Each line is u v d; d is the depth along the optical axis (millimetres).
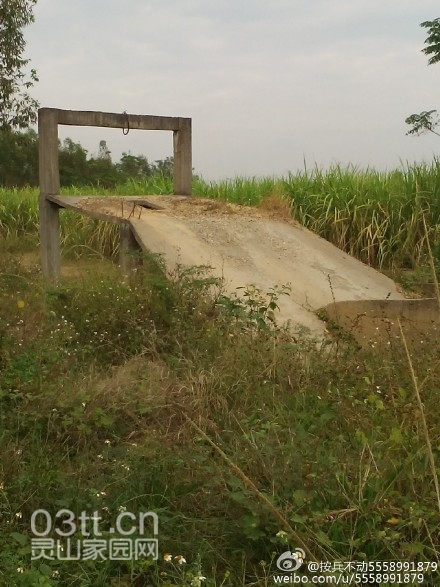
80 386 4332
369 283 6988
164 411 4176
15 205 13859
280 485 3078
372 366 4645
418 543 2703
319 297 6465
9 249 11953
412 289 7074
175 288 5734
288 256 7176
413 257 8734
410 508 2816
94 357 5168
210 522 3064
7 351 4773
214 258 6715
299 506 2922
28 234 13070
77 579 2752
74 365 4816
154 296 5746
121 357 5195
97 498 3215
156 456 3588
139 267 6430
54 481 3402
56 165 8109
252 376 4457
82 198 8039
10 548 2904
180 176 8742
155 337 5199
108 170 35344
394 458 3252
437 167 9500
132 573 2754
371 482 3037
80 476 3465
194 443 3695
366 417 3783
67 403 4082
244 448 3508
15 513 3156
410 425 3547
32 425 3938
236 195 11148
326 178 10086
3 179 36188
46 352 4816
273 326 5512
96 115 8156
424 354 4832
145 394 4246
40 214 8188
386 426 3621
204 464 3395
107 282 6320
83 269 8961
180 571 2789
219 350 4945
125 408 4141
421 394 4012
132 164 35188
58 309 5977
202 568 2809
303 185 10078
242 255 6941
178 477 3375
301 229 8078
